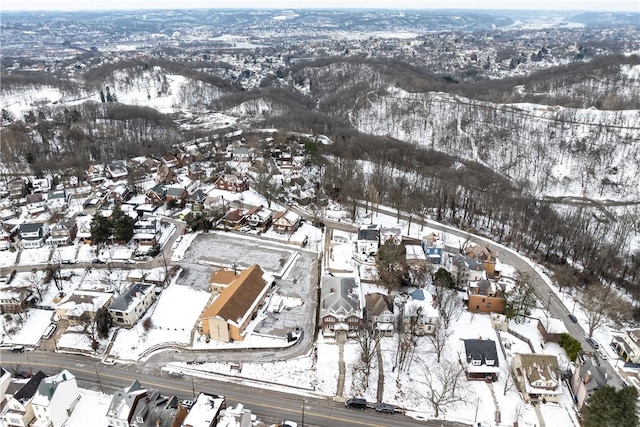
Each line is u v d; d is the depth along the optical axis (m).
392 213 167.00
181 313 109.69
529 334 103.50
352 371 92.19
